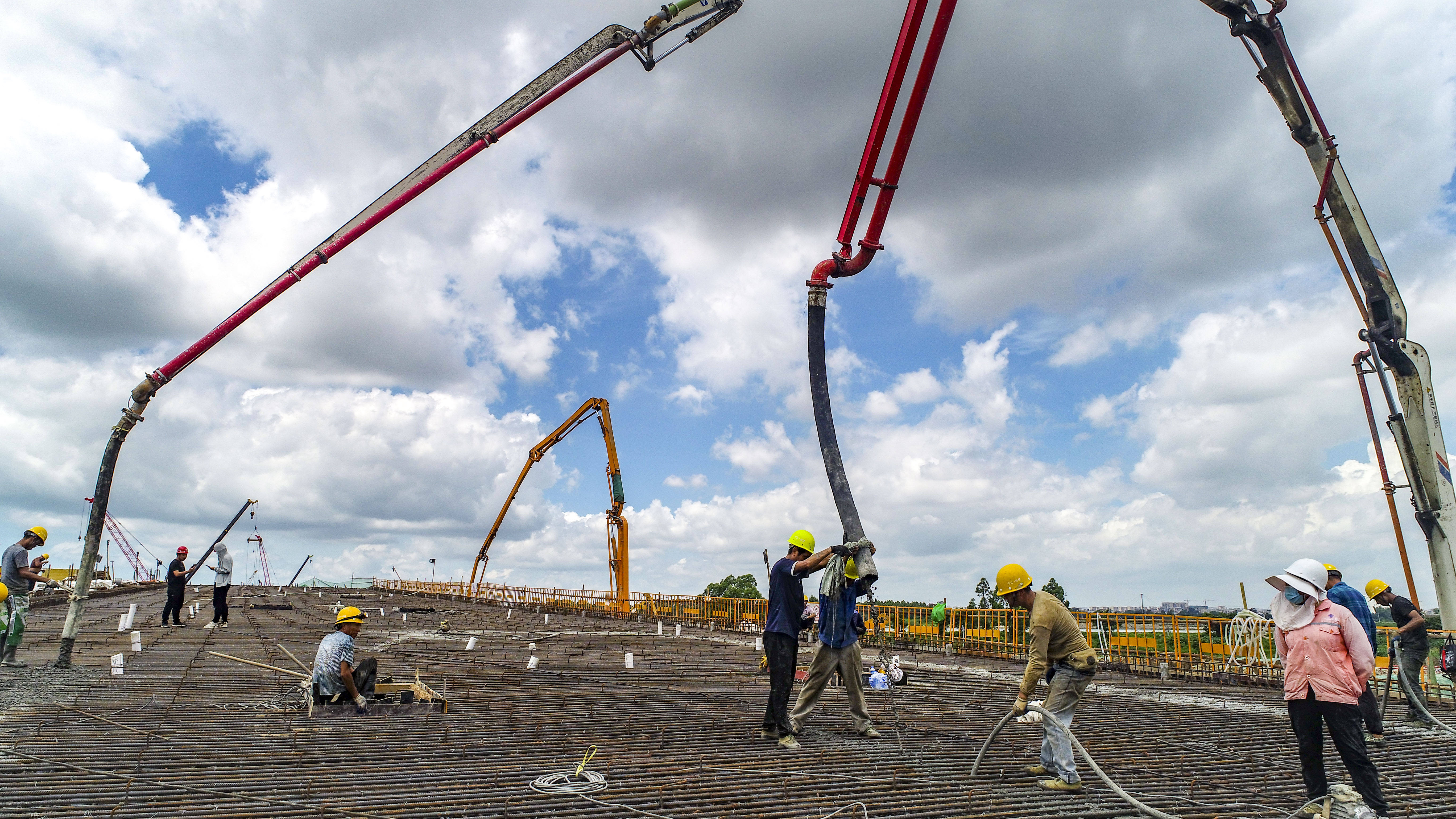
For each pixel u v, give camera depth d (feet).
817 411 23.40
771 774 18.61
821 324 24.38
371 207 39.24
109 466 34.30
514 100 41.11
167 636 50.65
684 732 23.63
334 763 18.89
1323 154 37.35
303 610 86.58
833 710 28.73
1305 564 16.80
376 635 58.23
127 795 16.05
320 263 37.88
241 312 36.58
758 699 31.09
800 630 22.82
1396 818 16.67
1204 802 17.20
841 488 22.50
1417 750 23.27
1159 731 25.55
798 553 23.32
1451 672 31.63
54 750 19.70
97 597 89.71
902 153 24.70
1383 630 37.50
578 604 101.55
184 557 57.88
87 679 31.58
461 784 17.26
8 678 30.76
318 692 26.14
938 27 23.77
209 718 24.40
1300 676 16.52
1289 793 18.12
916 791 17.67
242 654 41.19
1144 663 46.55
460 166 40.45
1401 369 36.78
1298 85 37.37
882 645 63.36
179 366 34.83
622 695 31.04
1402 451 36.22
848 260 24.88
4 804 15.38
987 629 54.95
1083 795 17.65
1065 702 18.31
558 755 20.25
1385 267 36.94
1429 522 35.73
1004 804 16.85
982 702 32.14
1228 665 42.22
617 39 41.57
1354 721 16.02
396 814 15.20
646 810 15.84
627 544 141.28
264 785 16.89
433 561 143.95
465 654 46.34
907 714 28.25
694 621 83.71
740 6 42.24
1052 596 18.76
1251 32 37.09
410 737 22.17
